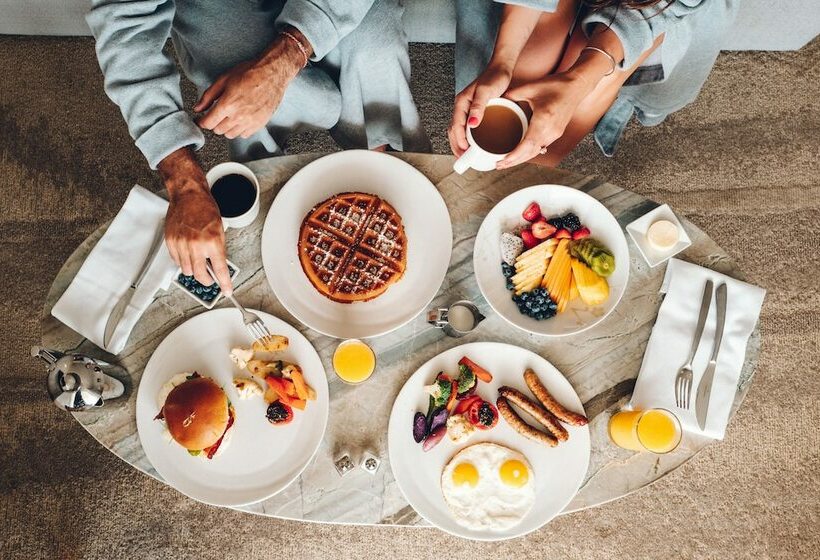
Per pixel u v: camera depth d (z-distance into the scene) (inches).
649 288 65.0
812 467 91.3
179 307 63.6
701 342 63.3
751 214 98.4
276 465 60.1
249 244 64.9
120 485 89.7
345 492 60.7
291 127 78.8
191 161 58.9
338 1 62.6
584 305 63.7
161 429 60.2
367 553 89.1
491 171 66.7
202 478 59.9
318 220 64.1
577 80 62.9
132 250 63.6
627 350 63.6
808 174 100.0
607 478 61.2
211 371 62.3
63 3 91.9
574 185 66.5
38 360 92.5
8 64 102.7
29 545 88.6
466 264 65.3
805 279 96.5
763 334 94.7
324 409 61.0
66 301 62.4
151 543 89.1
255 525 89.4
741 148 100.4
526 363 62.5
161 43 60.4
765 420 92.2
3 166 99.6
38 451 90.2
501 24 66.8
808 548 89.8
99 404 59.3
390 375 62.8
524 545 89.8
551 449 61.1
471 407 61.4
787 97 102.2
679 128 100.7
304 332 63.5
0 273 95.7
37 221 97.8
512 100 64.0
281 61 61.6
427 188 65.3
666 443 57.2
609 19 62.9
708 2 65.4
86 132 100.5
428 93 101.1
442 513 59.9
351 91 76.3
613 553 89.7
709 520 90.2
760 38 96.8
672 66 72.8
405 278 64.4
